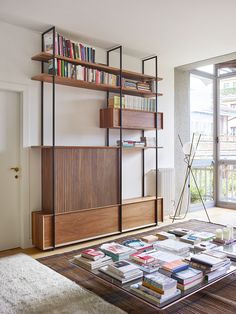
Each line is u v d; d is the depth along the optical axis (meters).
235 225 4.77
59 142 4.04
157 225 4.79
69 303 2.28
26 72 3.71
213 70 6.25
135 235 4.16
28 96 3.74
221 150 6.27
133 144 4.56
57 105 4.02
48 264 3.08
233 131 6.05
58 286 2.56
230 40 4.14
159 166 5.34
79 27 3.71
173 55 4.80
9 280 2.68
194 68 5.58
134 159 4.95
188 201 5.77
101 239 4.05
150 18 3.45
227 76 6.09
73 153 3.84
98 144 4.46
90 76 4.03
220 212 5.77
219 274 2.23
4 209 3.69
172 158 5.54
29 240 3.77
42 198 3.87
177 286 2.04
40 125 3.86
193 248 2.66
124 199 4.70
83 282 2.64
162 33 3.90
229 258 2.50
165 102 5.39
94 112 4.41
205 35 3.96
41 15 3.36
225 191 6.29
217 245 2.77
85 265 2.33
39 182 3.86
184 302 2.29
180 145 5.68
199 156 6.05
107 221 4.18
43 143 3.86
